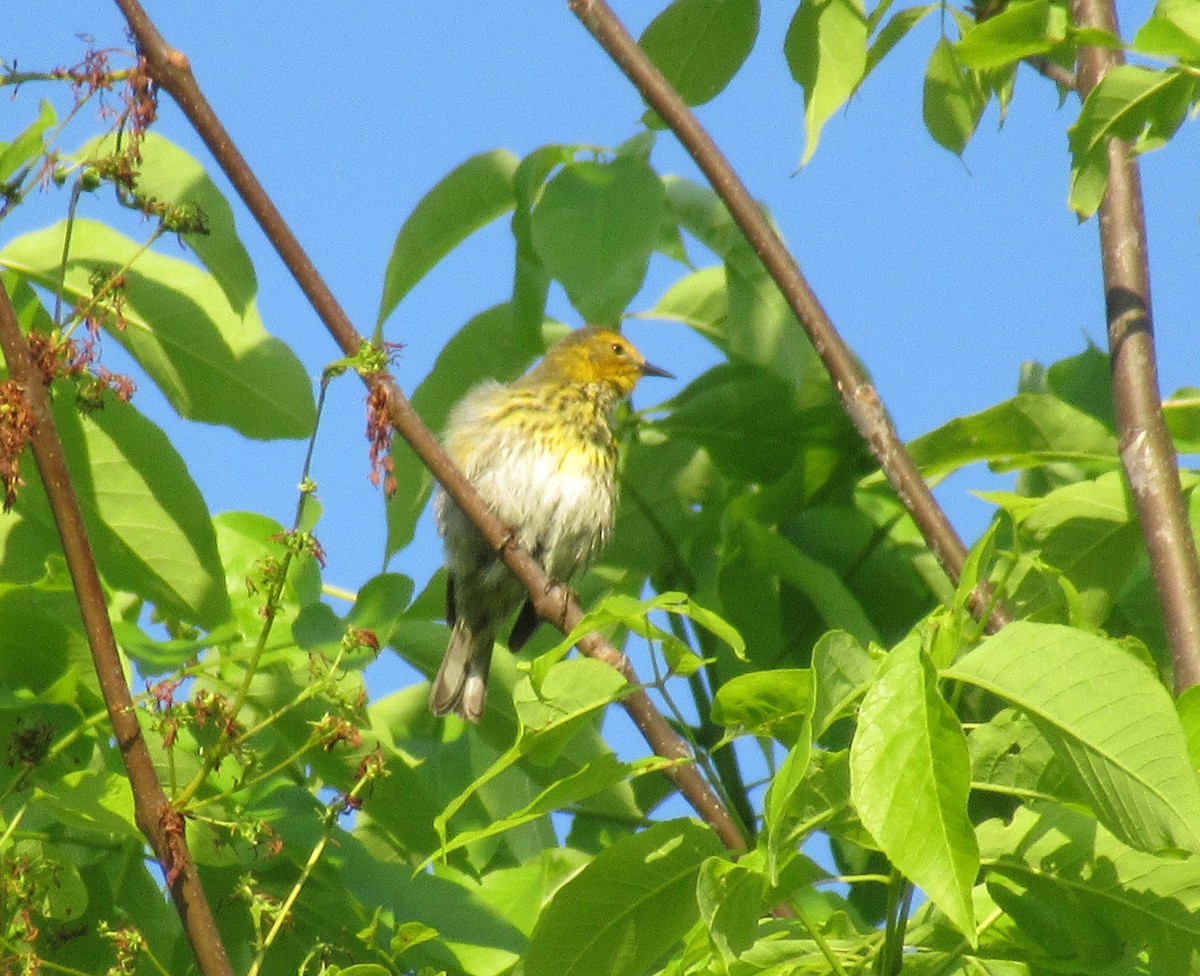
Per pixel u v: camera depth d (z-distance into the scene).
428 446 9.55
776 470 11.97
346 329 8.61
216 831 8.78
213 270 9.67
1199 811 5.46
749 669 10.98
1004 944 7.05
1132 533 8.96
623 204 10.28
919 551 11.66
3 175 8.14
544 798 6.55
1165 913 6.62
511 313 11.66
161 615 10.15
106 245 10.02
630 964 7.07
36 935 7.68
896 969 6.52
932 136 10.77
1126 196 9.54
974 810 8.82
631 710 8.23
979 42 8.05
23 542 9.83
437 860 9.88
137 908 9.18
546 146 10.80
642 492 11.95
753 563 11.11
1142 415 8.80
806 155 9.49
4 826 8.43
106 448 9.61
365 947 8.93
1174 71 7.96
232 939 9.03
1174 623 8.14
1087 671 5.70
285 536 7.69
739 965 6.79
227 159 8.65
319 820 9.14
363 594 9.05
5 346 7.41
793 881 6.79
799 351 11.74
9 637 8.95
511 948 8.99
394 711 11.39
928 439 9.79
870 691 5.50
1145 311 9.17
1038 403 9.65
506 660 11.10
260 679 9.38
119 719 7.23
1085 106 8.09
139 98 7.88
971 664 5.80
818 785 6.08
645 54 9.88
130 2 8.70
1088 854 6.71
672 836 6.97
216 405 10.34
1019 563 8.70
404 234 11.20
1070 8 10.15
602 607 6.23
